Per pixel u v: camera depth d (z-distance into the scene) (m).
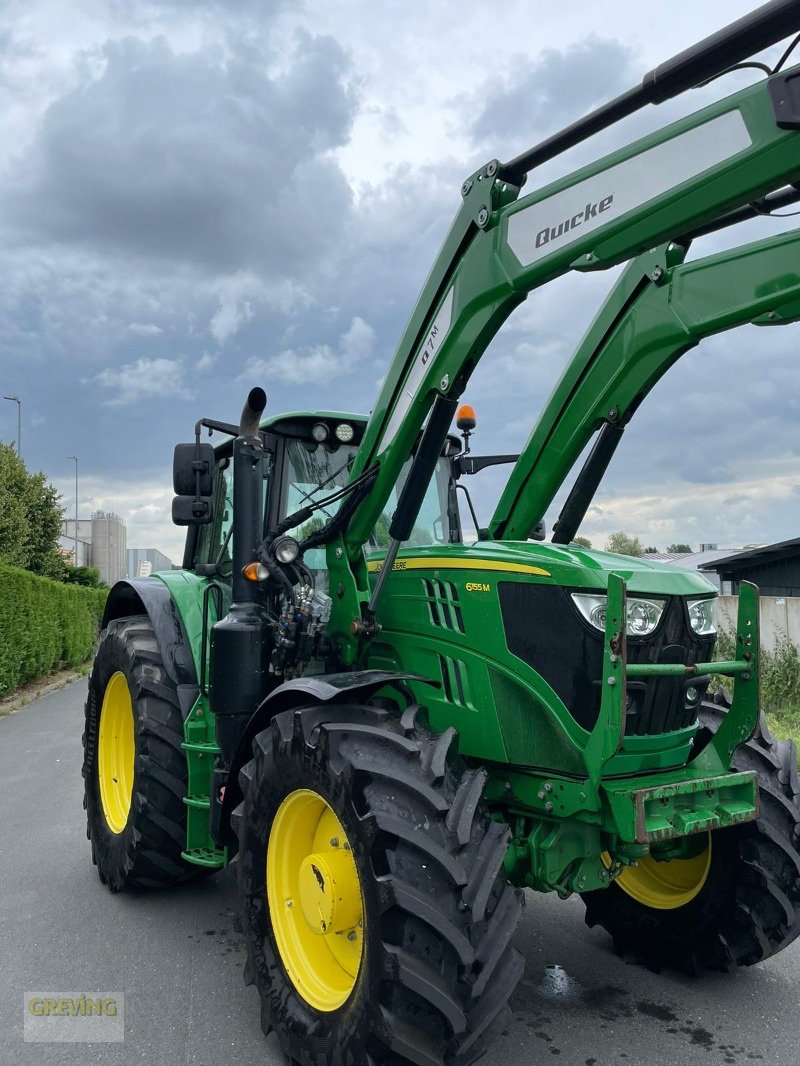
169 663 4.44
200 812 4.14
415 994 2.43
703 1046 3.02
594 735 2.78
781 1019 3.21
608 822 2.84
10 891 4.68
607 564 3.04
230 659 3.65
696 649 3.11
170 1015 3.28
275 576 3.64
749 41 2.26
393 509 4.06
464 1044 2.47
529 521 3.93
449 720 3.23
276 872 3.09
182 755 4.30
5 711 12.47
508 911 2.62
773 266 2.95
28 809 6.49
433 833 2.56
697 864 3.59
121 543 60.00
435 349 3.21
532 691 3.00
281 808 3.04
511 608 3.09
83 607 21.61
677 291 3.30
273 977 3.00
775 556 20.97
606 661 2.75
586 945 3.93
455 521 4.39
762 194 2.37
